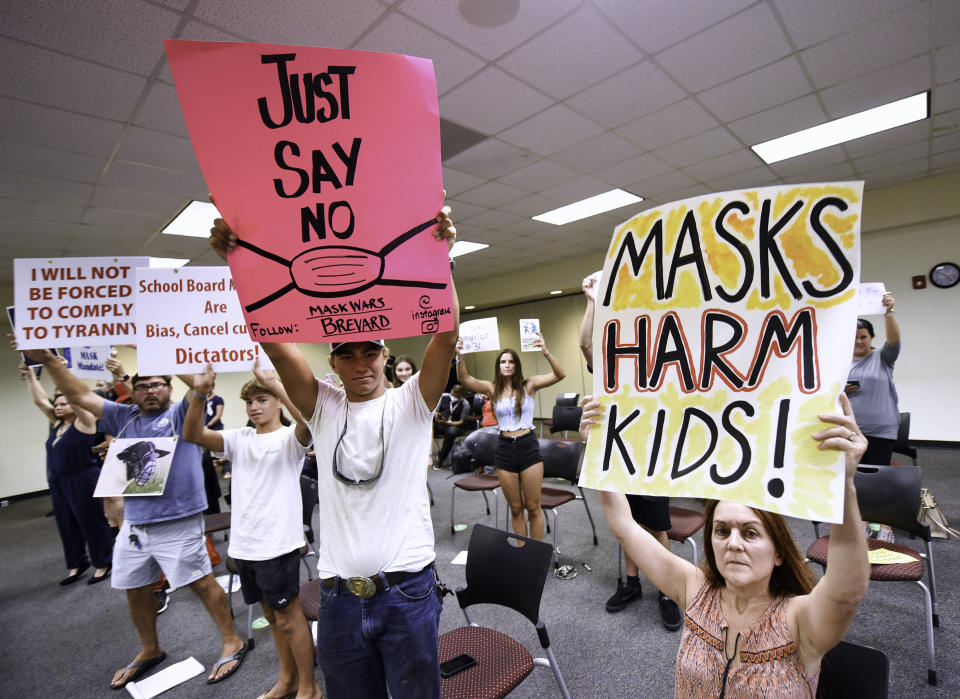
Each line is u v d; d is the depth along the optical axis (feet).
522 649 4.88
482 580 5.50
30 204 11.73
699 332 2.61
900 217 15.93
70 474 10.71
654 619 7.23
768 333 2.43
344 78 2.68
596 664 6.35
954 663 5.69
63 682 7.14
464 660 4.71
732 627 2.91
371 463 3.59
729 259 2.54
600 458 2.84
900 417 10.96
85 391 6.89
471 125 10.36
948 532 8.77
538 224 18.25
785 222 2.41
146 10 6.30
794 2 7.20
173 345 5.29
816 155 13.32
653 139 11.64
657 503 7.07
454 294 2.94
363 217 2.74
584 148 11.91
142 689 6.69
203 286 5.38
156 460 6.71
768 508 2.27
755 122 11.07
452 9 6.84
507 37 7.54
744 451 2.40
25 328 5.65
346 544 3.54
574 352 27.84
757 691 2.65
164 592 9.50
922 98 10.33
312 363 28.02
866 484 6.64
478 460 11.85
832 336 2.27
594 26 7.43
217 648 7.66
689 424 2.59
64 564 12.36
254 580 5.97
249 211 2.70
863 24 7.77
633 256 2.84
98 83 7.61
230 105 2.62
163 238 15.34
